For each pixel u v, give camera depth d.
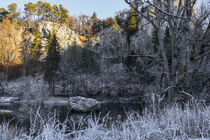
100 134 2.69
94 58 32.66
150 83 15.77
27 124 7.17
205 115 3.25
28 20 66.31
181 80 4.82
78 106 14.55
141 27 7.12
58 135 2.39
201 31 5.07
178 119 3.22
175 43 5.43
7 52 40.22
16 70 37.59
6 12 65.31
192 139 2.61
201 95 5.38
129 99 22.92
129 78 26.91
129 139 2.64
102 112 14.11
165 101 5.28
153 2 5.38
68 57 35.66
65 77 32.84
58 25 71.25
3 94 23.22
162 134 2.80
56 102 21.08
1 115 10.53
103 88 30.50
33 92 10.57
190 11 4.96
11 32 47.00
